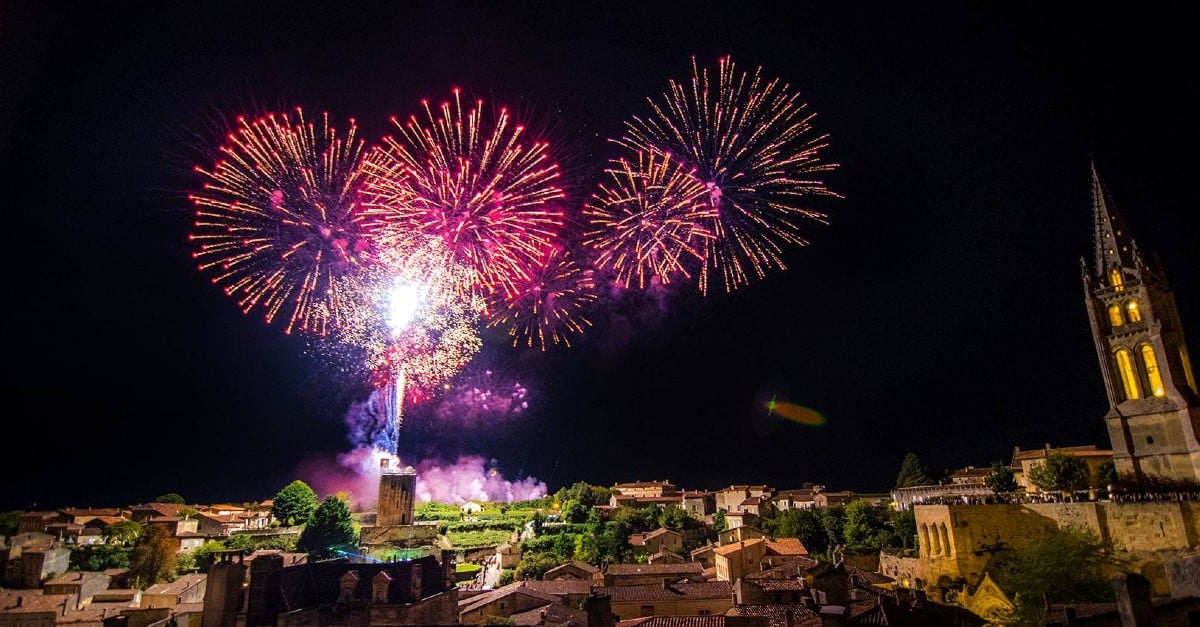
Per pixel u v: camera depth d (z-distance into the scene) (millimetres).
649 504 173750
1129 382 88750
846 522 125938
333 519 127312
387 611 56594
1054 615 40344
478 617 76500
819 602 54750
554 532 155250
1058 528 73438
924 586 77875
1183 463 81188
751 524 142750
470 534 158125
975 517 76438
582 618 70188
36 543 107938
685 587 81312
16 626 69875
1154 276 89750
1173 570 33938
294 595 57188
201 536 136250
